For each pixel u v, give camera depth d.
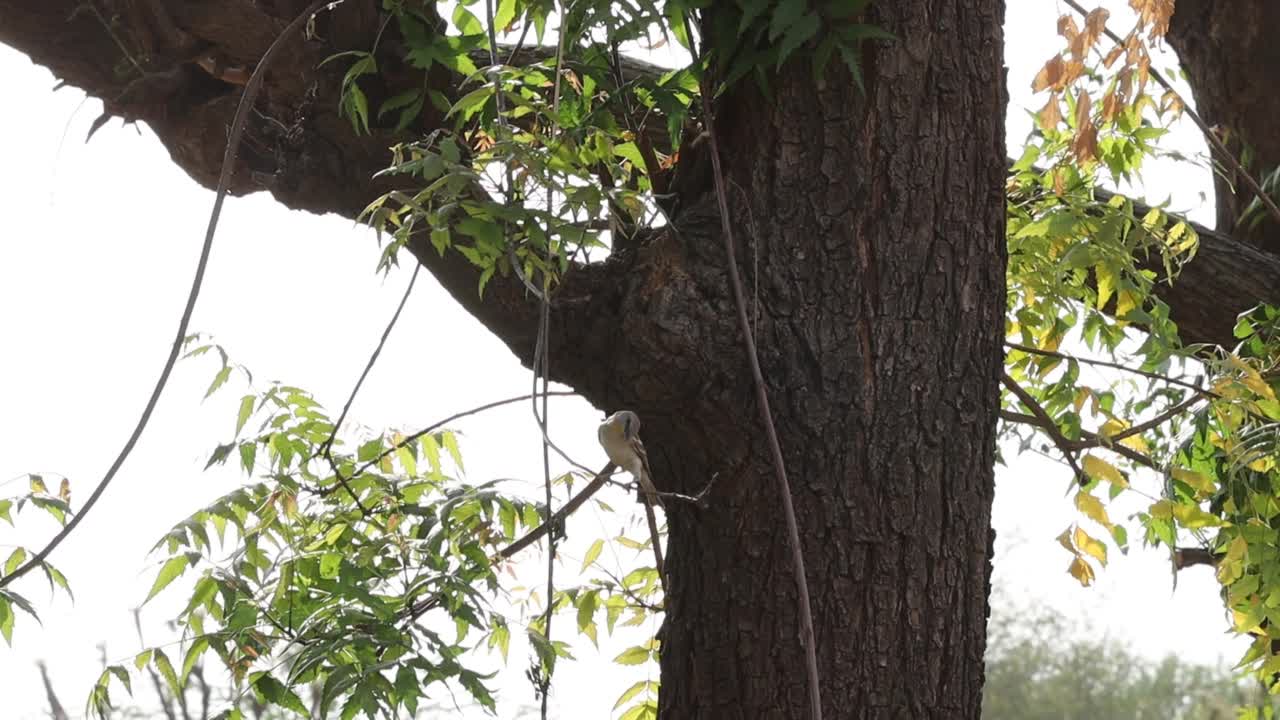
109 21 3.84
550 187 3.28
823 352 3.63
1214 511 5.43
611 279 3.72
